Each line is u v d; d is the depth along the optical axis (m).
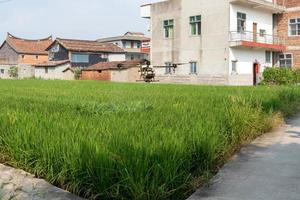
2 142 6.32
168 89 18.94
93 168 4.69
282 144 7.68
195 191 5.05
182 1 37.59
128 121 6.62
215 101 11.15
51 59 62.03
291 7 37.75
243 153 6.98
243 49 35.25
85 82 29.84
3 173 5.63
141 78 39.12
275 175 5.64
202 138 5.73
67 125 6.27
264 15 37.78
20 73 59.81
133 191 4.39
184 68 37.53
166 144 4.95
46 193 4.89
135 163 4.48
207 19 35.53
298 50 37.16
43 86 22.61
